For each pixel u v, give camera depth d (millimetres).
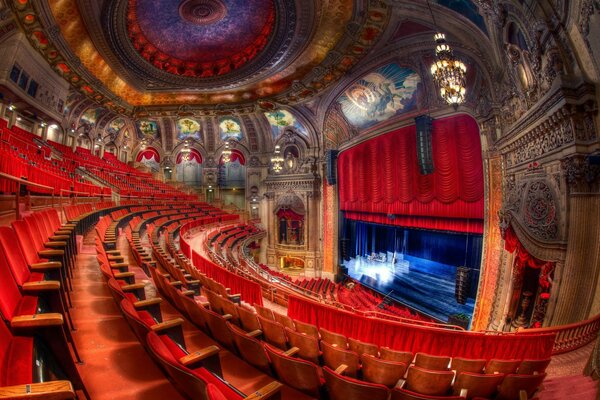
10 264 2211
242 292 6984
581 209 5805
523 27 6492
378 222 16469
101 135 21422
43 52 12945
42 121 15891
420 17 10172
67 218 6508
